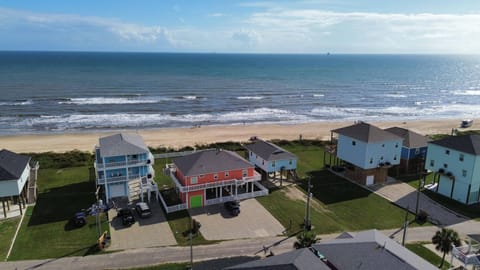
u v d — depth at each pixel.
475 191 47.25
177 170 48.38
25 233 38.25
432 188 52.34
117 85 174.62
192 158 47.50
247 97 151.62
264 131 92.81
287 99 150.12
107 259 33.59
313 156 68.38
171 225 40.47
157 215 42.91
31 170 51.81
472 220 42.72
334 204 46.84
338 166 60.75
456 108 140.62
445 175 48.62
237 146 74.19
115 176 45.75
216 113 117.75
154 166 61.12
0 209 43.88
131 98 139.50
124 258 33.78
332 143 66.88
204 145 74.62
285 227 40.41
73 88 160.38
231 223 41.16
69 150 72.31
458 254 31.14
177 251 35.12
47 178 54.91
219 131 91.94
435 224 41.59
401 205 46.72
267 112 122.00
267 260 26.33
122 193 46.97
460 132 92.06
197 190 44.84
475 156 45.28
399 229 40.28
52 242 36.50
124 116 108.56
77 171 58.12
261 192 49.06
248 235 38.50
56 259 33.50
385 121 110.81
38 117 104.12
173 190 50.47
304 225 40.62
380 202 47.59
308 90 178.62
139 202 45.78
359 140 52.78
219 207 45.34
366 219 42.69
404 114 125.56
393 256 26.34
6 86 161.12
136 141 49.25
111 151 44.91
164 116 110.44
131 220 40.25
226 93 160.62
